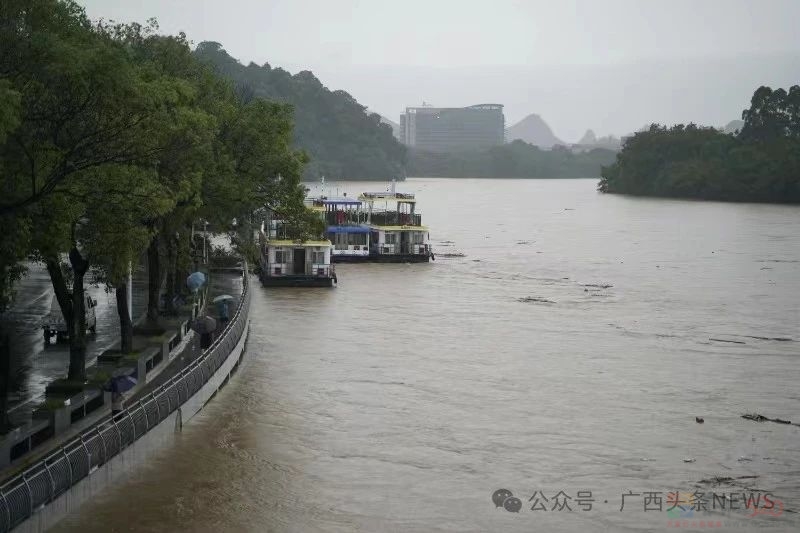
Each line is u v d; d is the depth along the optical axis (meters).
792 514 40.09
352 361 65.75
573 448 47.72
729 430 51.09
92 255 47.34
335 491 41.53
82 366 48.28
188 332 65.88
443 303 93.25
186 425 49.31
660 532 38.12
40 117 39.94
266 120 75.75
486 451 47.00
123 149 43.12
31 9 41.44
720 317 87.00
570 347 72.06
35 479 34.12
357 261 127.81
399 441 48.22
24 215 40.94
